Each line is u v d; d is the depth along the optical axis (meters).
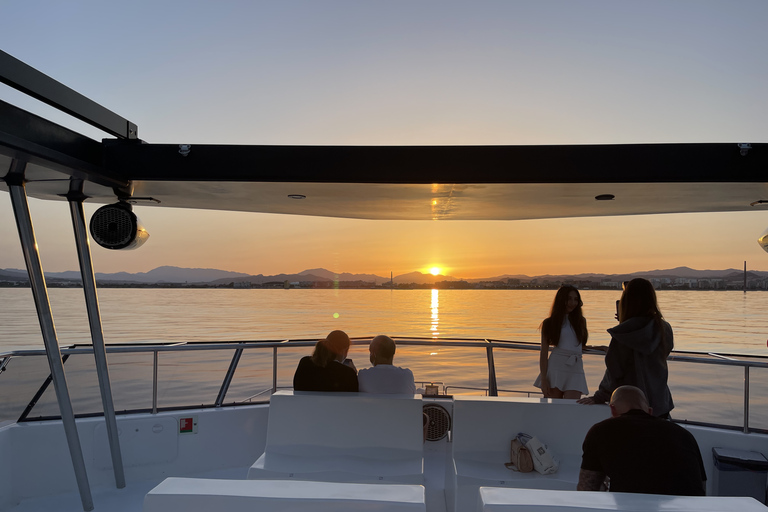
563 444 3.52
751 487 3.86
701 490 2.28
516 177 3.33
